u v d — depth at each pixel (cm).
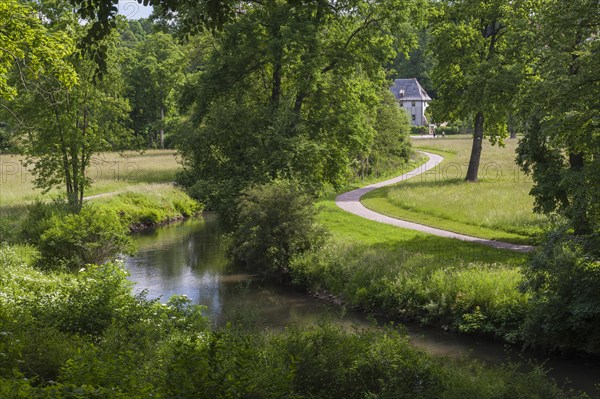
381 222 3212
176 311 1505
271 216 2462
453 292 1769
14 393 616
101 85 3356
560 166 2248
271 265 2416
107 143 3409
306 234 2464
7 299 1404
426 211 3425
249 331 1193
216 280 2411
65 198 3061
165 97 7631
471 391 966
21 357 851
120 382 764
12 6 1841
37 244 2488
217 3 1280
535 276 1532
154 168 5738
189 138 3180
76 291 1462
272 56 2977
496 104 3397
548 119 1986
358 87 3381
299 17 2912
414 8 3334
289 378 816
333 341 1077
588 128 1833
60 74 2025
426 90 13862
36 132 3234
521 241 2512
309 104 3453
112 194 4016
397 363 1046
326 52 3278
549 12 2119
